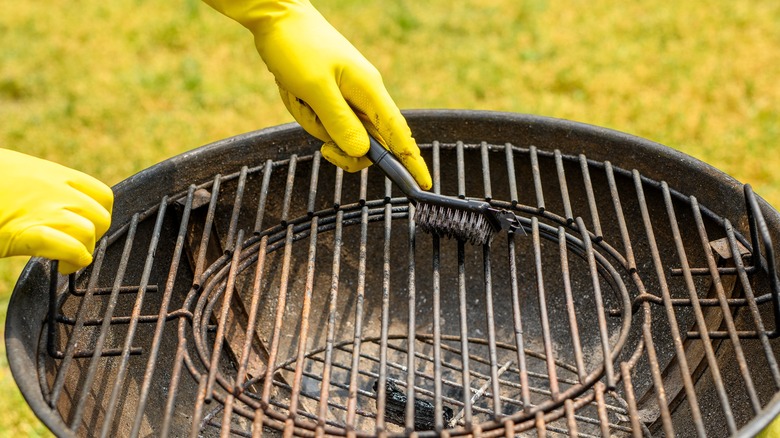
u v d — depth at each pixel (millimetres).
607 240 1814
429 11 4484
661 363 1660
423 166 1474
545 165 1823
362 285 1421
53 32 4367
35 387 1171
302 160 1780
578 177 1804
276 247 1564
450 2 4598
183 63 4023
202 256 1516
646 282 1750
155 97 3746
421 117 1838
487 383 1601
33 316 1327
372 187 1896
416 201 1439
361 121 1524
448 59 4008
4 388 2271
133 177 1632
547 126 1787
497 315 1879
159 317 1372
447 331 1887
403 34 4250
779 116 3459
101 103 3672
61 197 1272
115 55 4137
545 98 3617
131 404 1472
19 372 1179
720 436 1397
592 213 1564
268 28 1479
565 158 1759
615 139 1729
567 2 4559
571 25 4293
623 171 1722
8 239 1233
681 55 3957
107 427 1176
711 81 3707
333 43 1476
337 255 1482
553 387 1231
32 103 3736
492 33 4266
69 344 1293
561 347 1800
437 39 4207
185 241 1716
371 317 1870
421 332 1871
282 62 1459
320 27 1496
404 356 1837
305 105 1504
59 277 1422
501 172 1870
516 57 4000
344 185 1881
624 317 1366
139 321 1374
